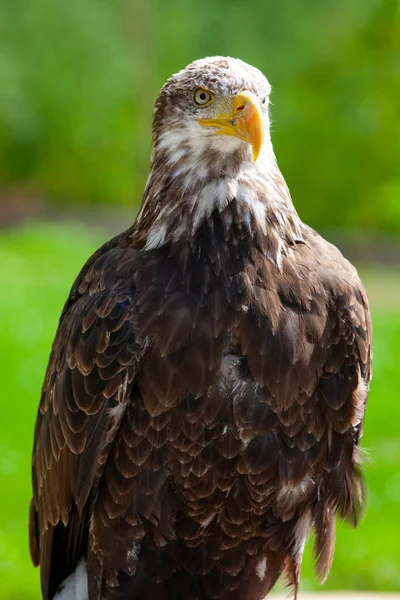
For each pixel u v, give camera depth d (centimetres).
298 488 836
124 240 873
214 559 862
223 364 796
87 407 820
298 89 4741
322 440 833
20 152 5609
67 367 841
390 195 4641
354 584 1343
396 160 4653
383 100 4669
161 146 846
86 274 866
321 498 854
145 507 825
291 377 800
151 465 816
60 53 5084
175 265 812
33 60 5103
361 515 871
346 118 4662
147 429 807
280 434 814
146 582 859
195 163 827
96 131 5391
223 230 816
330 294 818
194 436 802
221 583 877
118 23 5059
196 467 812
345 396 829
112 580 849
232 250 812
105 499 836
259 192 825
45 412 888
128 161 5397
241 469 816
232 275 803
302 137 4709
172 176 835
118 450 823
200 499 825
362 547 1398
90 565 852
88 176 5459
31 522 954
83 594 889
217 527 845
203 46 5022
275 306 799
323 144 4691
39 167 5525
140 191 5266
